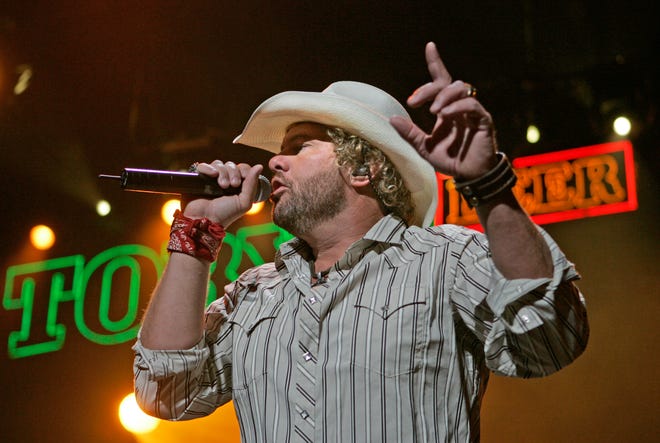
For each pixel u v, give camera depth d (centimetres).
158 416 220
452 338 197
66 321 702
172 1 608
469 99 174
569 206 579
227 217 224
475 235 207
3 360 709
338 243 227
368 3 589
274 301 218
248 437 205
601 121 584
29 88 680
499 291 179
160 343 212
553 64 600
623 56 586
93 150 700
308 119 238
